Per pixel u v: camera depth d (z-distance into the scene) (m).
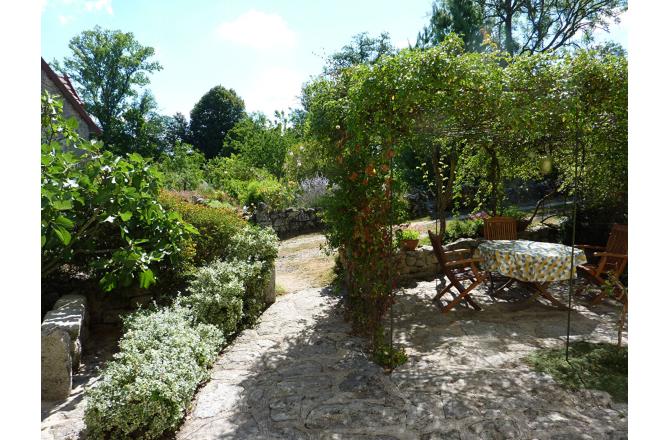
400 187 3.99
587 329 4.26
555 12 17.31
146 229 4.75
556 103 3.46
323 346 4.07
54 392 3.25
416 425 2.71
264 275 5.28
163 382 2.77
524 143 6.69
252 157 17.52
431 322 4.62
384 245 3.84
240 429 2.74
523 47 17.39
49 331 3.24
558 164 7.09
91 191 4.20
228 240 5.94
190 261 5.42
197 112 33.59
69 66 24.19
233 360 3.84
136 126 25.95
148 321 3.73
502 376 3.31
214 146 32.84
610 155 5.70
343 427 2.72
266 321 4.85
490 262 4.86
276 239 5.82
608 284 3.78
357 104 3.73
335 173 4.28
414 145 5.72
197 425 2.81
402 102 3.52
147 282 4.33
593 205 6.68
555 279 4.59
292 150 14.89
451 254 6.49
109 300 4.80
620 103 3.61
